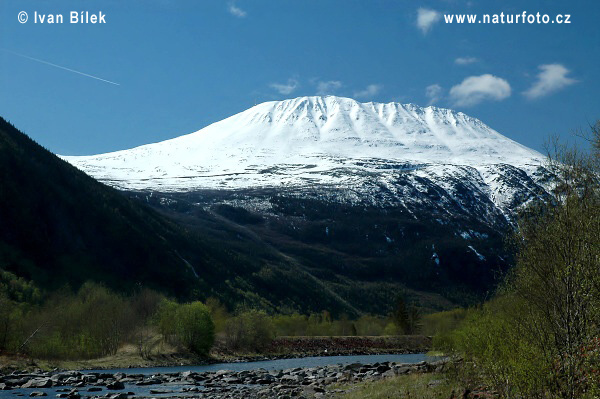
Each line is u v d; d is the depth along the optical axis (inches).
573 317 770.8
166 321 4222.4
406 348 6077.8
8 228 7229.3
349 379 2105.1
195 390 2028.8
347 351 5664.4
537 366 791.7
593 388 718.5
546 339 803.4
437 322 6815.9
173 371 3139.8
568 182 883.4
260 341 5044.3
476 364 1224.8
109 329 3848.4
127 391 1993.1
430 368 1756.9
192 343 4153.5
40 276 6712.6
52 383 2175.2
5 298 3307.1
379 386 1585.9
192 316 4175.7
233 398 1777.8
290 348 5300.2
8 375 2380.7
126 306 4276.6
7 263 6496.1
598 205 828.6
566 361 765.9
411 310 7155.5
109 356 3705.7
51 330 3494.1
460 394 1141.1
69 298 4311.0
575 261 784.9
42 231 7578.7
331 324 7239.2
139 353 3831.2
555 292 805.2
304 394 1815.9
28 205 7731.3
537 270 860.6
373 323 7568.9
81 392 1963.6
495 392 1007.0
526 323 873.5
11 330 3102.9
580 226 805.2
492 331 1080.8
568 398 745.6
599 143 934.4
